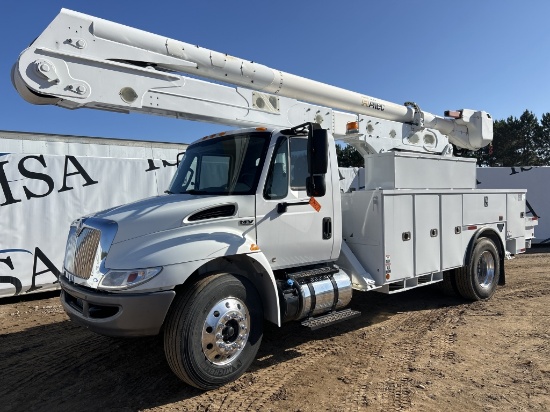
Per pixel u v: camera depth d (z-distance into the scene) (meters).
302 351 4.52
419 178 5.59
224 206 3.73
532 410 3.17
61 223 7.48
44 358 4.42
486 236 6.79
